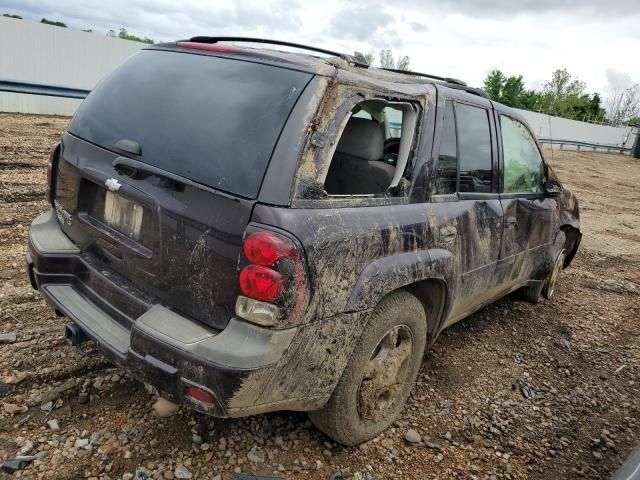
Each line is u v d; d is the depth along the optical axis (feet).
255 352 6.74
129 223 8.17
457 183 10.89
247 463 8.52
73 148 9.26
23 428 8.56
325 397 7.99
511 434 10.62
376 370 9.05
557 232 17.10
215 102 7.88
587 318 17.29
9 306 12.25
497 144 12.56
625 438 11.08
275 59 8.07
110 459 8.17
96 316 8.35
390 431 10.03
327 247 7.29
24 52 57.16
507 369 13.21
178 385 6.94
